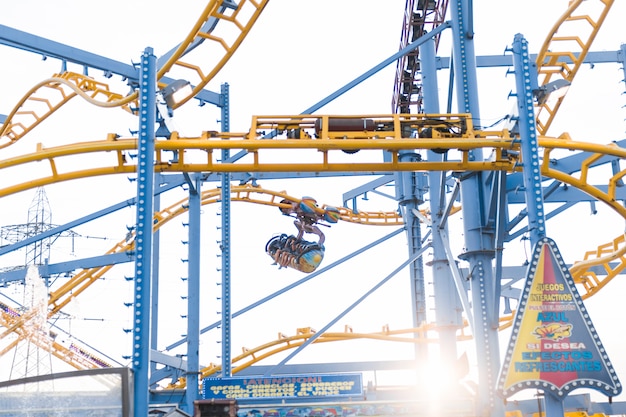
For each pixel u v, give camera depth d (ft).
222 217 254.47
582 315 118.73
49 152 168.55
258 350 291.58
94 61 204.33
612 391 116.06
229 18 178.09
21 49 199.93
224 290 247.91
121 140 167.53
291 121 162.91
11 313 299.38
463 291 174.19
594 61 254.27
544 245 121.90
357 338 283.79
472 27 186.60
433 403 143.74
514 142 148.66
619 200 220.64
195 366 221.46
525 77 142.92
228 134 161.89
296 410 139.85
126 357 180.86
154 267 291.58
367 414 140.67
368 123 160.45
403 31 268.41
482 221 174.70
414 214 241.96
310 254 255.70
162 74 183.62
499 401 159.63
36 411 116.78
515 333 118.11
